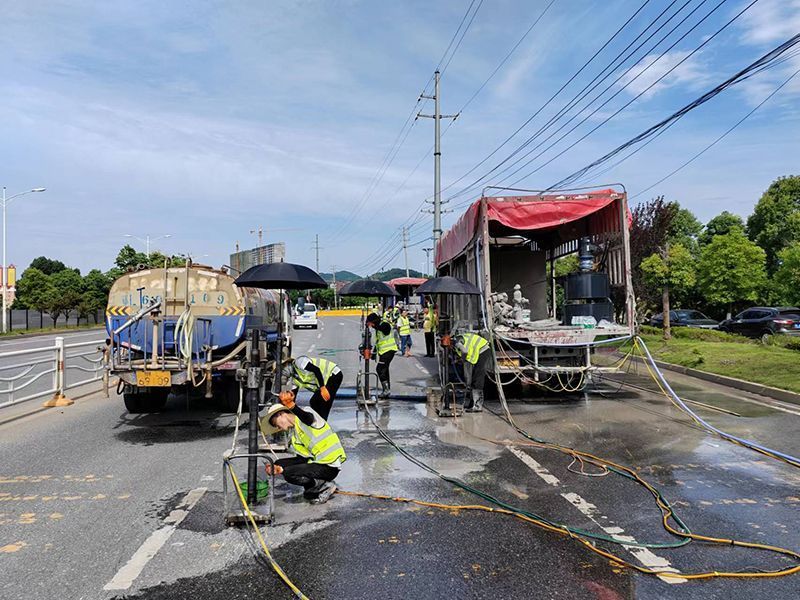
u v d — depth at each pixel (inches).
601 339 396.8
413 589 144.3
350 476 240.1
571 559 160.7
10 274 1713.8
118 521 191.3
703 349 625.9
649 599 138.9
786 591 143.1
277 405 209.2
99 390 481.4
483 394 410.3
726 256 1147.9
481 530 181.5
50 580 150.4
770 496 211.8
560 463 256.2
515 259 527.8
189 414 377.7
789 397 394.9
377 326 431.2
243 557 163.8
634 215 810.8
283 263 302.7
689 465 251.3
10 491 222.4
